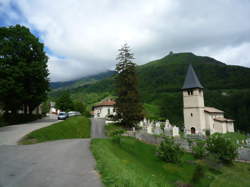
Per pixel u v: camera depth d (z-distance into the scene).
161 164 19.61
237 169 22.28
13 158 10.62
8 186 6.52
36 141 17.77
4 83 26.30
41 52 33.91
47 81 34.66
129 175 7.87
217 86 130.88
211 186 17.11
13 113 32.19
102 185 6.67
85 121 40.56
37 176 7.55
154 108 99.69
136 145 23.84
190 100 48.78
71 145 15.70
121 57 37.22
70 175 7.72
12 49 29.14
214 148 24.12
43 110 68.50
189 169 20.06
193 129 47.69
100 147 14.32
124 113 34.31
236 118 83.50
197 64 191.00
